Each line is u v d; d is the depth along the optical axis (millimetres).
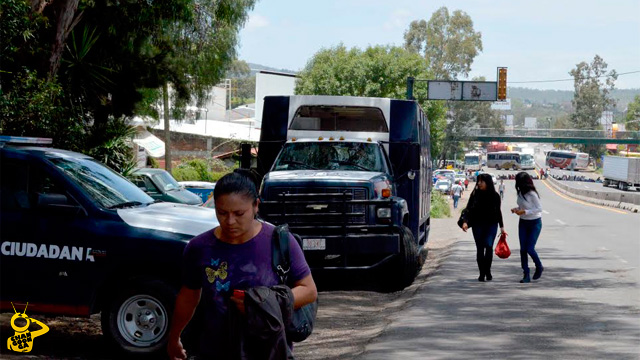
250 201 4031
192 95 30797
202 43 26766
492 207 12969
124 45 18578
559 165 162625
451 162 154375
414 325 9117
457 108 138250
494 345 7965
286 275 4133
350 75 69000
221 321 4027
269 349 3906
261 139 14344
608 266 15430
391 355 7520
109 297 7867
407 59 70062
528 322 9281
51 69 14789
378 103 14297
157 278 7715
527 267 13000
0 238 8023
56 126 13430
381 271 12617
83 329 9266
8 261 8008
